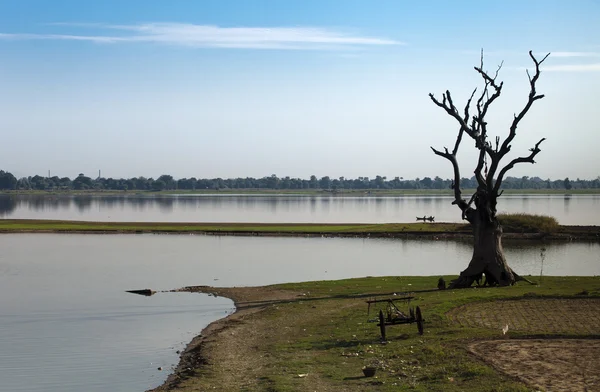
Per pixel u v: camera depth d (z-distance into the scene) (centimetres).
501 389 1672
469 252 7125
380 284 4147
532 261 6153
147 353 2508
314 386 1873
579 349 2116
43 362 2370
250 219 13850
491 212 3872
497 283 3800
